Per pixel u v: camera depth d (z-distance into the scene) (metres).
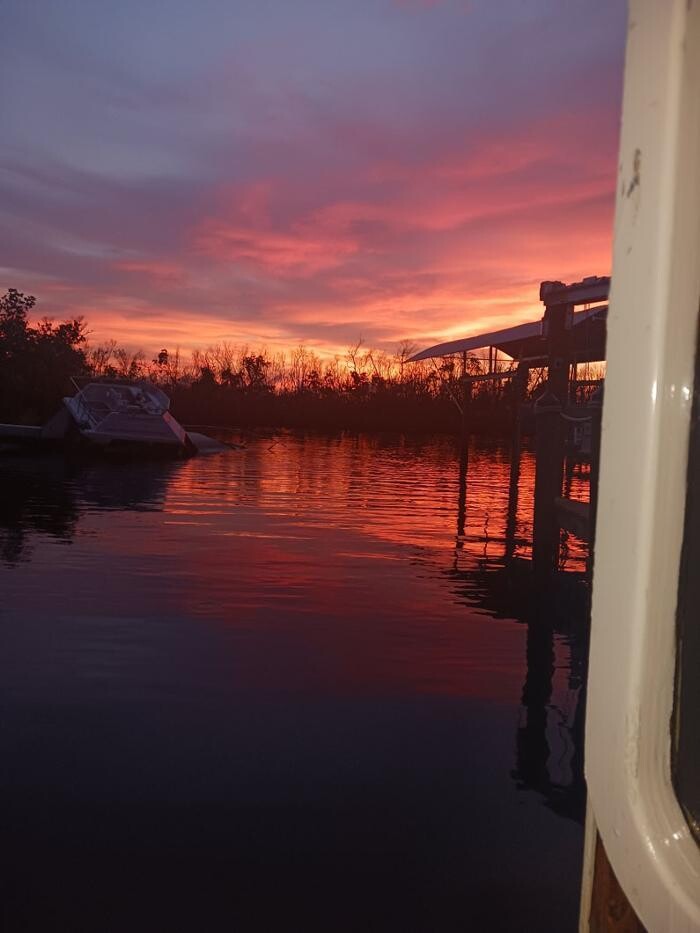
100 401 23.73
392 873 2.64
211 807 3.04
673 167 0.71
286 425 46.50
